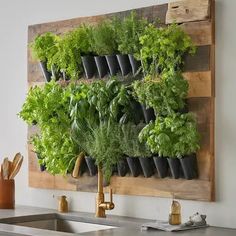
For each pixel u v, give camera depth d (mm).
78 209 4074
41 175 4262
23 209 4156
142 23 3670
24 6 4457
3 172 4227
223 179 3447
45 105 3939
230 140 3428
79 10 4117
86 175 3990
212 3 3498
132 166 3689
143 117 3678
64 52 3951
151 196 3678
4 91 4582
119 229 3334
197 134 3443
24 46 4449
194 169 3500
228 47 3451
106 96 3709
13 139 4520
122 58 3732
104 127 3742
